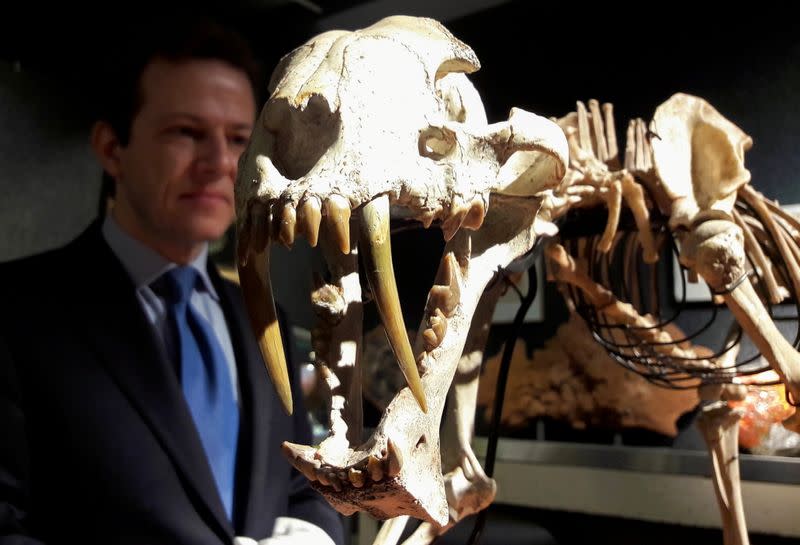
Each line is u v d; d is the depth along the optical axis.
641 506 2.12
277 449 1.37
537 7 2.39
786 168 2.08
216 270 1.50
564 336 2.37
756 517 1.89
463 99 0.91
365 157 0.70
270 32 2.32
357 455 0.73
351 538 2.44
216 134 1.28
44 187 2.04
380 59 0.78
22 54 2.00
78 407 1.12
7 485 1.06
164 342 1.29
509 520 2.41
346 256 0.88
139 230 1.32
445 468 1.04
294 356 1.53
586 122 1.51
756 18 2.14
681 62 2.26
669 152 1.46
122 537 1.10
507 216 1.02
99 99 1.34
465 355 1.10
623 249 1.77
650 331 1.67
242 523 1.22
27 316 1.16
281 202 0.68
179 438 1.16
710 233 1.30
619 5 2.36
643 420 2.19
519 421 2.41
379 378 2.50
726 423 1.58
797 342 1.44
